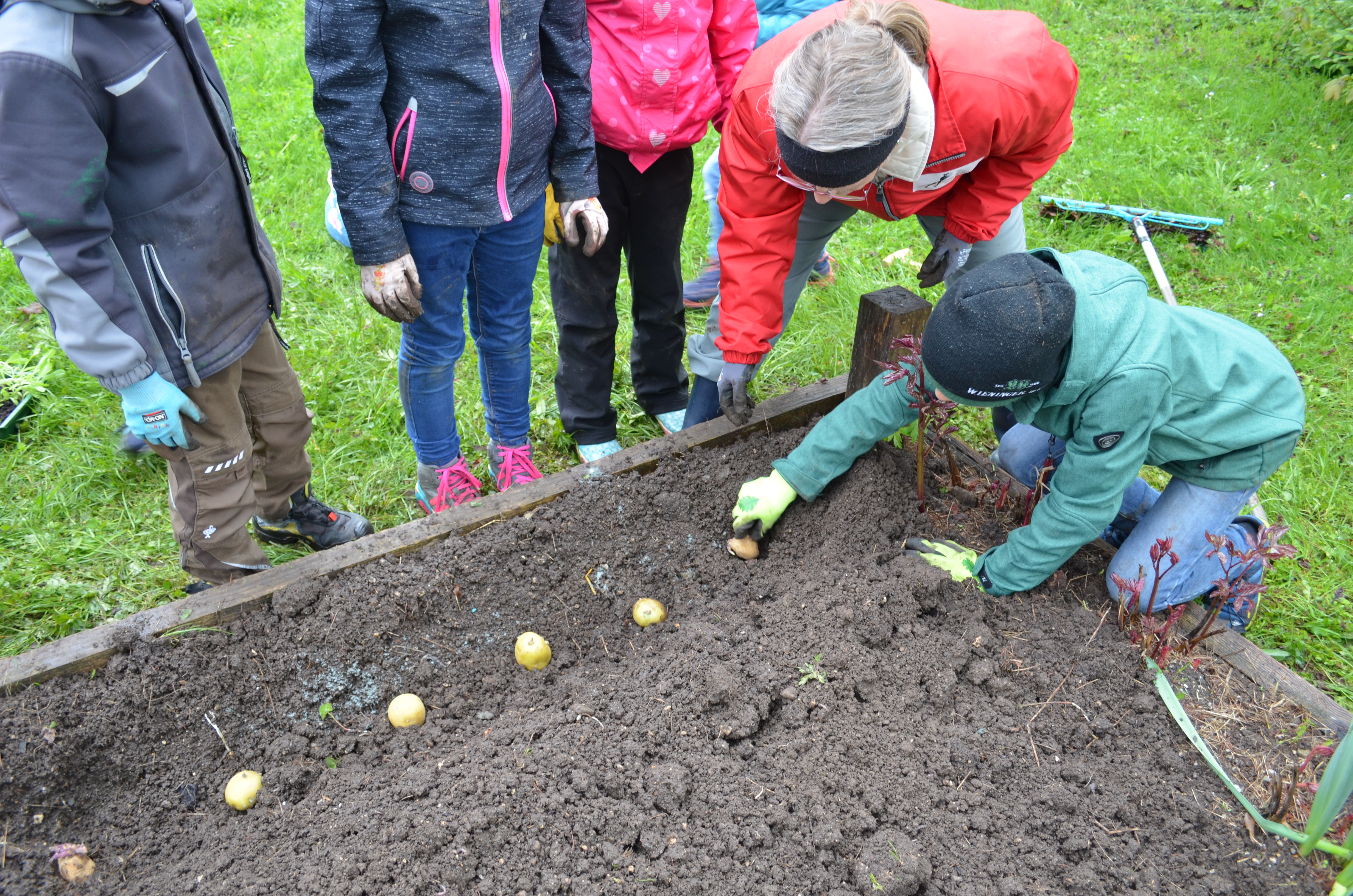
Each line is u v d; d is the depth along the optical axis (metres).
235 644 2.41
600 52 2.70
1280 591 3.12
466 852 1.97
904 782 2.14
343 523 3.17
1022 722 2.30
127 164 1.95
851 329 4.34
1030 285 2.01
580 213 2.73
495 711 2.49
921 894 1.96
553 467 3.66
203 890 1.96
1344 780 1.78
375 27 2.10
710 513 2.98
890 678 2.38
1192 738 2.25
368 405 3.80
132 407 2.10
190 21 2.10
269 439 2.70
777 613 2.58
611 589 2.78
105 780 2.21
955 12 2.40
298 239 4.76
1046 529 2.42
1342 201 5.46
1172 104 6.59
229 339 2.29
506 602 2.66
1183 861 2.03
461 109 2.28
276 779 2.25
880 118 1.92
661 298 3.36
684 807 2.10
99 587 3.00
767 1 3.29
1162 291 4.43
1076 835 2.05
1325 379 4.16
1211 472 2.47
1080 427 2.25
